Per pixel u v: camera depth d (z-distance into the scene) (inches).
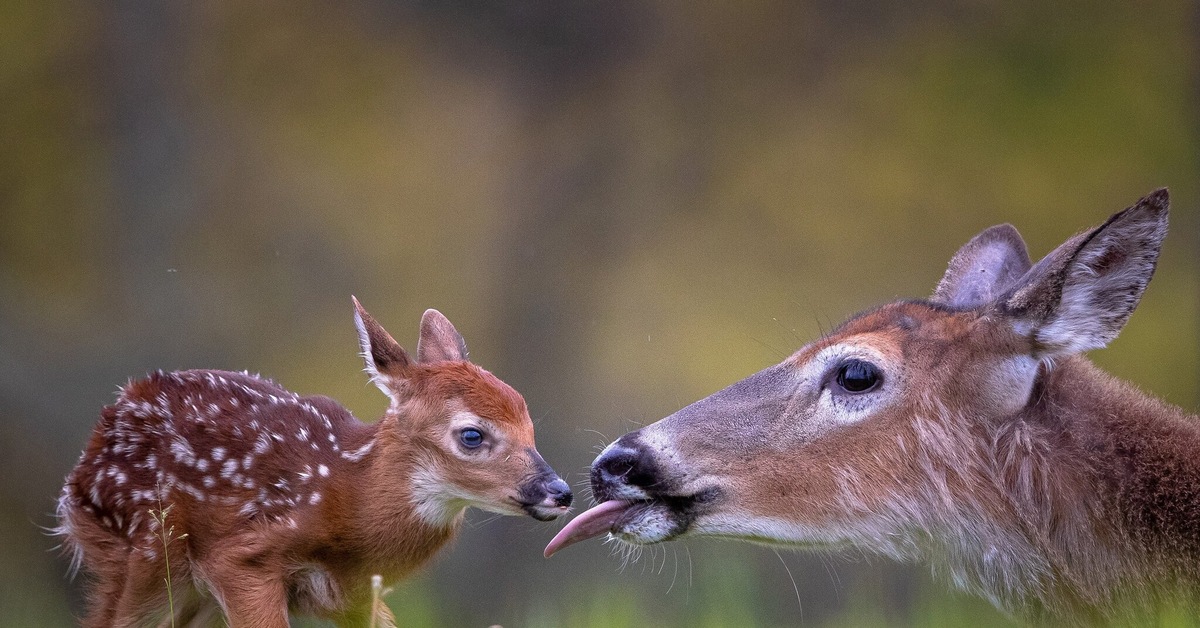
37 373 629.0
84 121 756.6
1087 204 784.3
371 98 800.9
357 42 800.9
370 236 779.4
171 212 756.0
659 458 241.9
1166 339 731.4
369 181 792.9
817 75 816.3
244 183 775.1
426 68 805.9
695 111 808.9
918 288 784.9
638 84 808.3
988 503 234.4
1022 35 802.2
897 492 237.5
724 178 807.1
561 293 770.8
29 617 455.5
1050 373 237.8
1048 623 235.9
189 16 775.1
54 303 716.0
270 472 251.8
